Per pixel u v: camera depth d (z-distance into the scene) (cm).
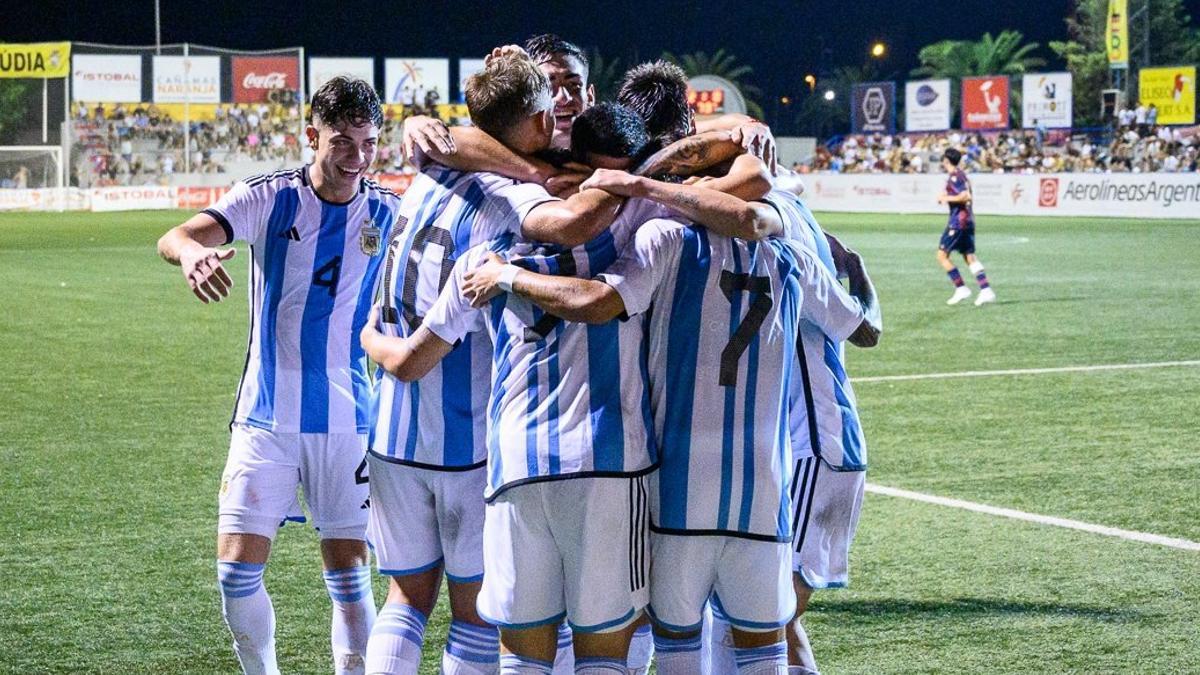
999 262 2495
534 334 379
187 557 665
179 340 1486
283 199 482
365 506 493
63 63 5303
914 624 561
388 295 425
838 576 459
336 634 488
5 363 1317
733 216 371
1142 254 2652
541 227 378
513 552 387
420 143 413
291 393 484
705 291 378
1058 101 5225
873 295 449
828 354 449
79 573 637
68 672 509
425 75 5781
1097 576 623
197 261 450
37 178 5275
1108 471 838
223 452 913
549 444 376
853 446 452
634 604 386
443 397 422
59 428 995
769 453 385
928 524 718
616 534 379
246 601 473
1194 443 920
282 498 486
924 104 5716
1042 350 1380
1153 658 515
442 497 429
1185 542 679
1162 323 1588
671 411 382
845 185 5012
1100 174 4241
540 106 407
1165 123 5075
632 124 401
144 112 5447
